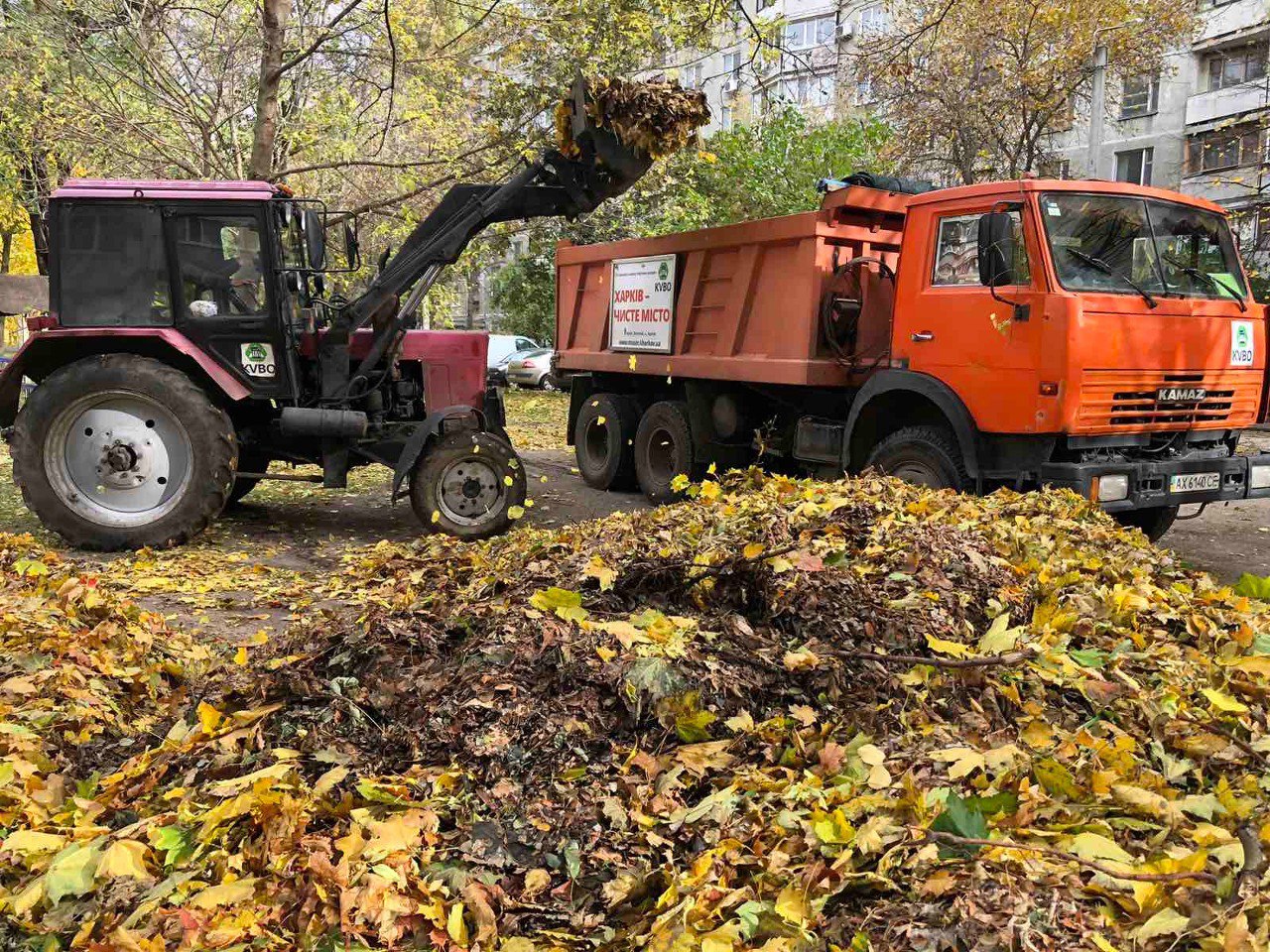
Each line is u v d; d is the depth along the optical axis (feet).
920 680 10.23
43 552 22.08
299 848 8.05
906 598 11.77
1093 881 6.89
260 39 48.44
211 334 26.27
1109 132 93.61
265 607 20.03
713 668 10.25
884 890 7.08
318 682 10.57
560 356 40.27
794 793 8.41
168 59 50.11
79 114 46.62
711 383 32.45
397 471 26.43
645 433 35.17
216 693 11.03
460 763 9.29
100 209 25.66
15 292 41.06
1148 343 22.58
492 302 102.12
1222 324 23.94
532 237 61.26
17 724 11.35
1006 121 72.28
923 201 24.72
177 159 50.37
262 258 26.11
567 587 12.07
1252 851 6.78
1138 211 23.50
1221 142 86.28
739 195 59.82
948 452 24.11
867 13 84.58
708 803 8.46
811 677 10.32
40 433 25.11
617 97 26.08
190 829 8.65
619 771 9.15
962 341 23.49
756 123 63.00
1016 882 6.86
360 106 53.26
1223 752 9.44
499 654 10.48
